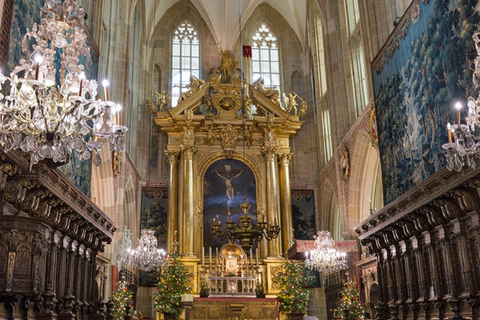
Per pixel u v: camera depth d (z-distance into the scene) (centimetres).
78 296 1264
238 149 2717
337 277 2406
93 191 1998
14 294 873
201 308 2162
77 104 791
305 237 2775
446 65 1205
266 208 2623
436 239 1204
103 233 1427
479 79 1041
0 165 888
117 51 2312
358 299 2009
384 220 1423
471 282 1046
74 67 830
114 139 864
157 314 2338
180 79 3103
